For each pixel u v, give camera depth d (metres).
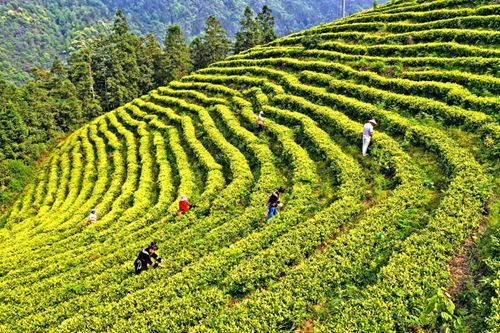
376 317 9.84
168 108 45.84
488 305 9.77
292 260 14.45
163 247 18.67
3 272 22.14
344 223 16.22
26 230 30.80
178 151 33.72
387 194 17.41
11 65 155.12
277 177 23.44
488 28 30.42
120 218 25.33
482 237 12.55
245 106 36.00
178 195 26.11
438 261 11.43
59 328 13.91
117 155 40.38
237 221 18.88
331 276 12.30
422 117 23.02
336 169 20.95
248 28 79.44
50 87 73.94
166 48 79.19
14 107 55.19
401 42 34.66
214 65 52.94
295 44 46.84
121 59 75.00
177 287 14.55
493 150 17.28
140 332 12.36
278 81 38.31
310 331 10.83
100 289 16.91
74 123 65.81
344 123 25.20
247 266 14.25
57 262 21.05
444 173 17.28
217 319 11.82
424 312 9.52
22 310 16.75
